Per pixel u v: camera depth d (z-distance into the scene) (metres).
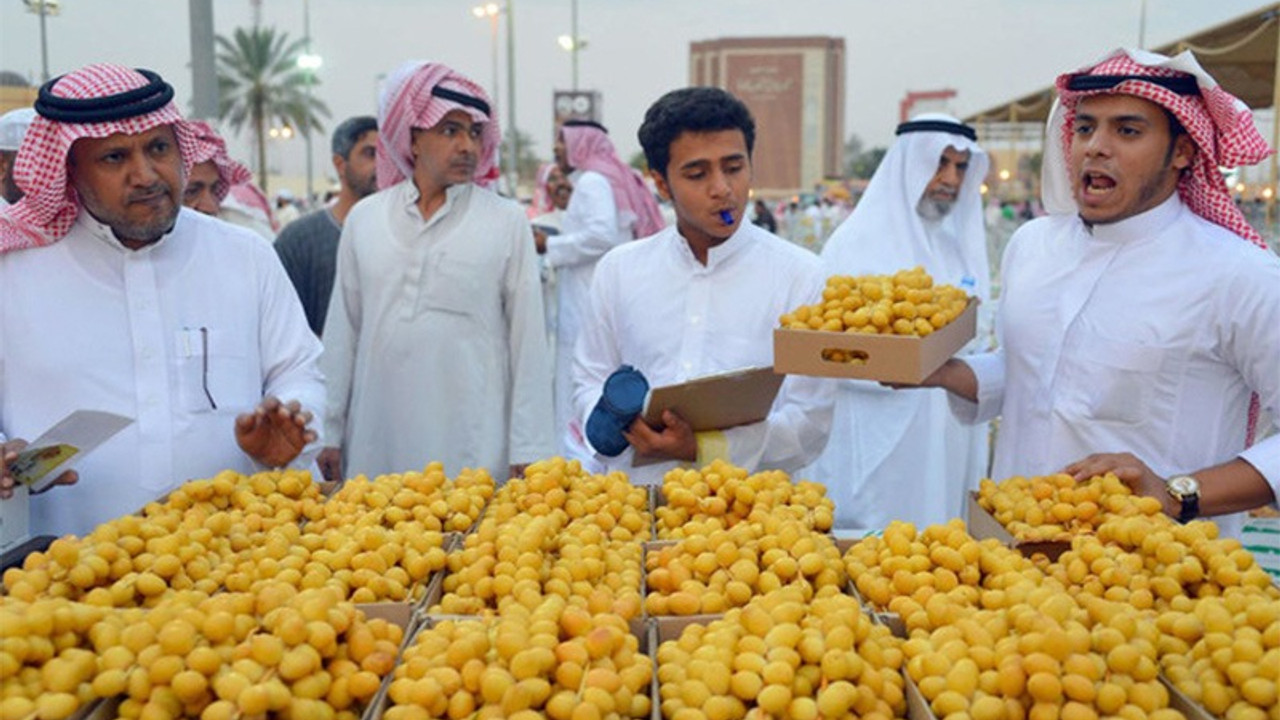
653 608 2.24
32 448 2.45
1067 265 2.98
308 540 2.45
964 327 3.06
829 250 4.84
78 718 1.68
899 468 4.63
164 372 2.98
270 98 52.00
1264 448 2.59
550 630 1.90
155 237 2.91
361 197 5.40
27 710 1.65
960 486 4.97
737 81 113.44
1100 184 2.78
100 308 2.92
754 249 3.38
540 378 4.25
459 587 2.32
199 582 2.21
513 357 4.27
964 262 4.89
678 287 3.41
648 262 3.50
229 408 3.10
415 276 4.11
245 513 2.63
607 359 3.64
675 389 2.81
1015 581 2.12
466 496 2.74
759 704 1.78
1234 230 2.84
